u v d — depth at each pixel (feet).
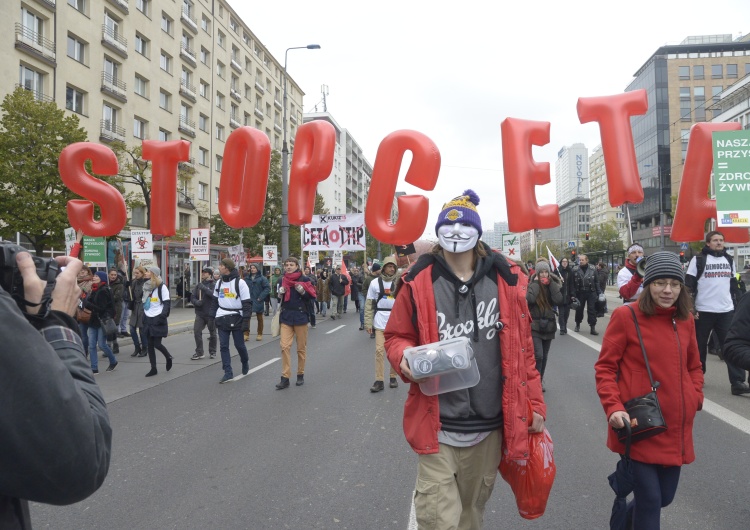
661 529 10.83
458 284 8.54
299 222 19.17
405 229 17.29
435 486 7.91
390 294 24.82
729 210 20.72
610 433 9.33
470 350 7.83
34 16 85.51
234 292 27.81
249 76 174.29
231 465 15.05
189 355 37.19
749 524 10.98
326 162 18.45
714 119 166.50
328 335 47.96
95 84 98.58
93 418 3.74
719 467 14.07
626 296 20.92
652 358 9.05
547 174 17.42
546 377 26.86
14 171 59.21
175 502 12.57
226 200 19.58
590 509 11.85
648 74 203.92
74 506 12.41
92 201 19.36
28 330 3.42
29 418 3.24
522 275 8.66
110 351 31.12
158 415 20.79
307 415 20.48
